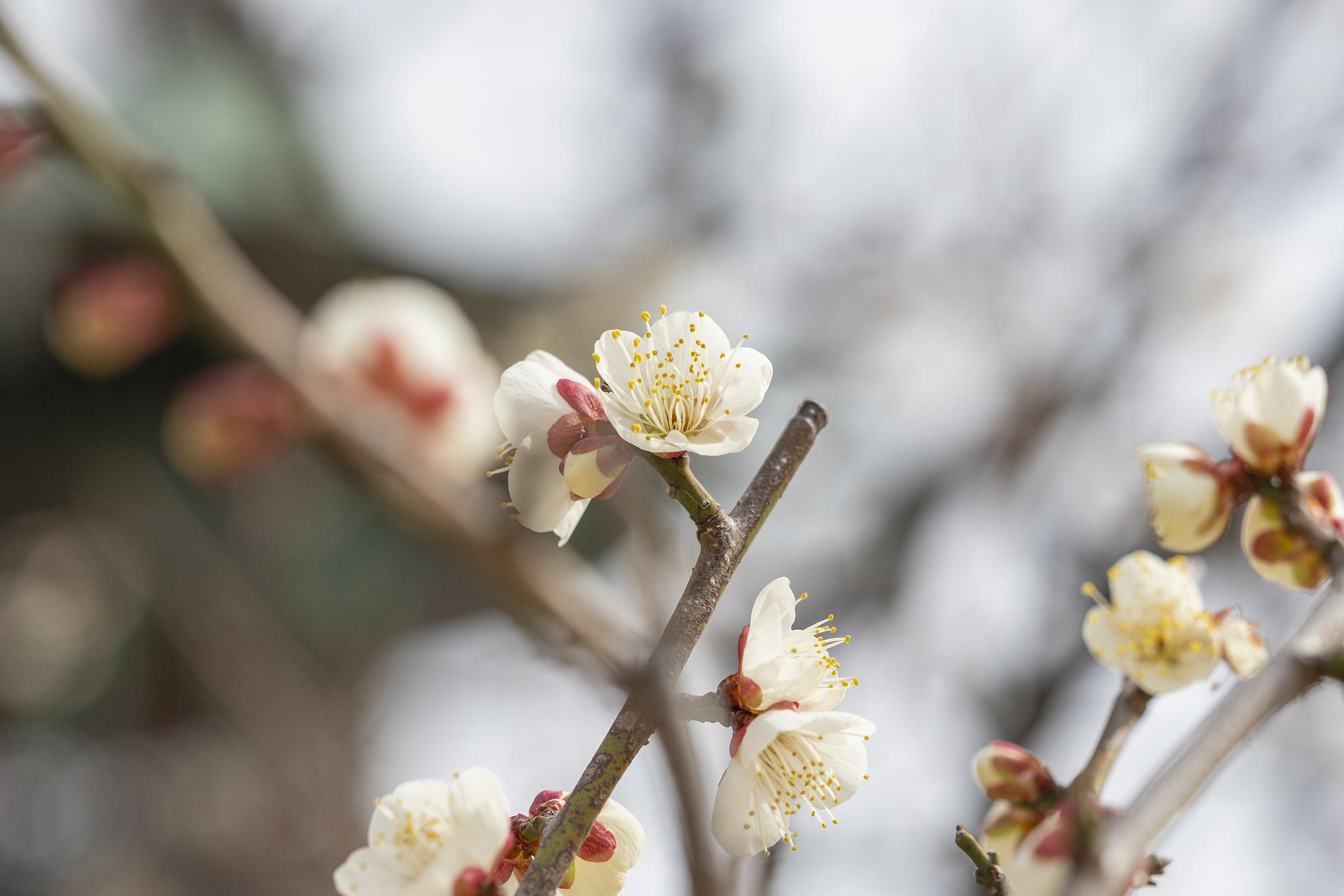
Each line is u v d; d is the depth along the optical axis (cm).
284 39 150
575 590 62
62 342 78
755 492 42
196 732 163
